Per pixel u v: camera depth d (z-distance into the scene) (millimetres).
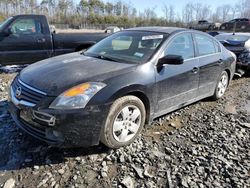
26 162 3088
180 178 2947
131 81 3316
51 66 3568
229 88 6684
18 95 3188
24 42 7324
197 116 4680
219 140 3830
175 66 3967
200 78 4605
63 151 3307
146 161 3213
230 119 4625
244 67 7602
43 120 2893
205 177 2988
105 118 3098
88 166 3068
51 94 2938
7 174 2887
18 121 3199
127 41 4223
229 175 3023
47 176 2879
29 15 7387
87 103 2959
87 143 3061
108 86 3123
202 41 4762
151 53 3797
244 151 3566
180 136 3896
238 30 31391
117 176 2934
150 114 3734
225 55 5352
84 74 3229
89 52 4332
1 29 7105
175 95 4094
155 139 3756
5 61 7223
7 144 3410
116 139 3311
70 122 2887
